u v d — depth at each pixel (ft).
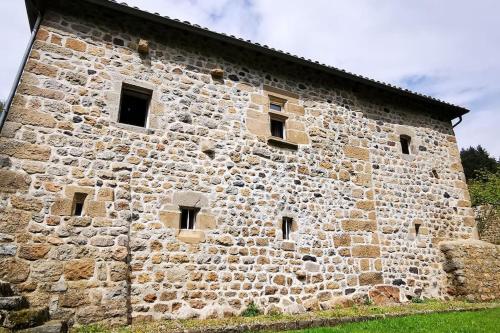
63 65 17.03
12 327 11.31
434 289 24.73
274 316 17.54
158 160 17.98
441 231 26.78
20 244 13.94
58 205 15.06
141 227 16.62
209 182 19.01
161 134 18.47
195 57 20.83
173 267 16.81
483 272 25.26
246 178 20.18
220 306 17.35
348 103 26.02
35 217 14.51
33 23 19.24
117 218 16.02
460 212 28.35
